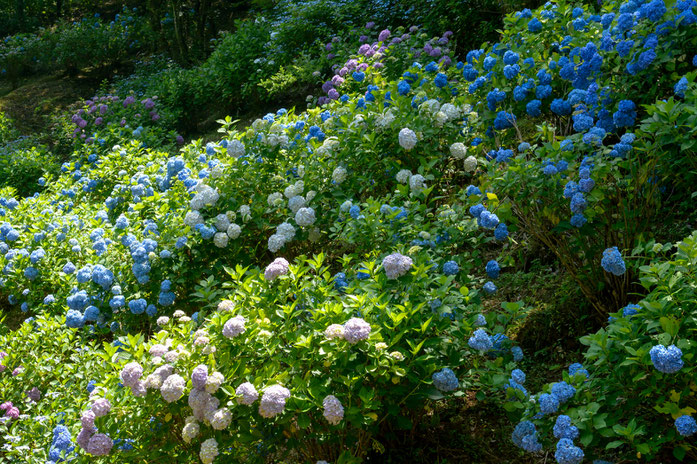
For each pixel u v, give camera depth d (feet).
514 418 9.29
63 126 39.99
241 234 16.25
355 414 9.04
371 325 9.50
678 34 12.41
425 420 11.28
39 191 33.45
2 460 11.76
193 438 9.50
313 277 11.41
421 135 14.97
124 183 21.01
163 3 53.93
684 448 7.97
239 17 53.31
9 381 14.12
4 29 65.98
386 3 31.96
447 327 10.10
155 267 15.80
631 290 11.53
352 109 16.55
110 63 53.21
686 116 10.79
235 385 9.35
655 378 8.07
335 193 15.17
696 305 8.14
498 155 12.64
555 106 14.10
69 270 17.98
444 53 24.59
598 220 11.36
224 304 10.41
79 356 13.94
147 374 9.71
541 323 12.64
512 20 18.19
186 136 36.29
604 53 13.71
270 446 9.67
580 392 8.68
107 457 9.95
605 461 8.64
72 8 70.74
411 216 12.59
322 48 31.58
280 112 19.22
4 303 22.04
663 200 13.20
